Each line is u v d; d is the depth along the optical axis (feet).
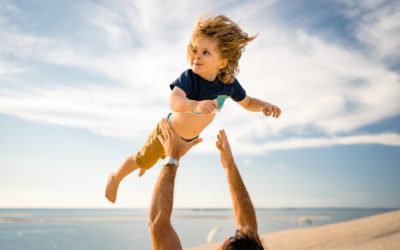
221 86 10.46
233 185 9.37
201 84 10.03
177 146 8.08
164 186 7.68
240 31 10.32
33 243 65.77
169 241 7.19
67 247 59.72
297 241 27.96
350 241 25.41
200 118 10.38
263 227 137.90
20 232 92.94
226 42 9.96
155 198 7.59
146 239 75.31
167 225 7.30
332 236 27.86
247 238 7.13
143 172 11.53
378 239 24.99
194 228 123.44
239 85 11.30
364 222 31.48
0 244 63.93
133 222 168.04
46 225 132.05
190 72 10.02
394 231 26.45
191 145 8.27
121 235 84.84
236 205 9.22
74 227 118.93
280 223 179.01
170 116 10.79
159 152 10.94
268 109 11.51
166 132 8.24
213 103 8.20
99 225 136.36
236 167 9.53
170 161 7.98
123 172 11.65
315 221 206.18
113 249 57.21
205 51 9.87
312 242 26.89
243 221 9.04
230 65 10.34
